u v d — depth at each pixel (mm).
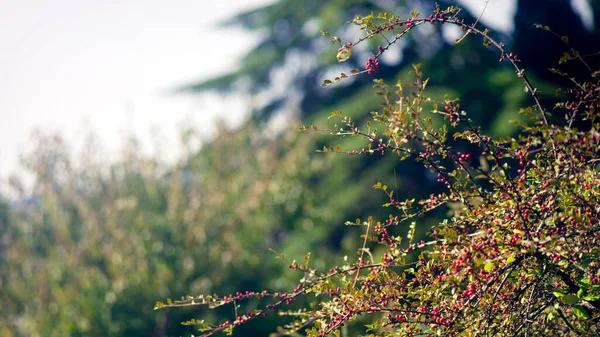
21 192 10742
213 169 13055
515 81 11773
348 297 2814
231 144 13898
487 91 11961
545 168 2748
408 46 15273
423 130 2686
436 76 13070
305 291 2982
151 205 11773
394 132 2615
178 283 10445
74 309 9992
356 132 2752
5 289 10578
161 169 12195
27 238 11055
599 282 2582
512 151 2732
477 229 2775
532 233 2602
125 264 10438
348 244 9820
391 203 2881
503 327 2777
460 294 2725
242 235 11812
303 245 13297
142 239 10781
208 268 10938
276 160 14406
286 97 19984
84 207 10938
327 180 15273
